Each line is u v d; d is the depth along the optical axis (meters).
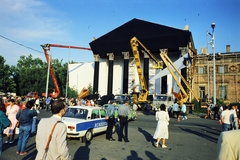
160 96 29.69
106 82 49.31
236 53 42.53
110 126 10.12
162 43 40.59
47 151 2.93
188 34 37.88
